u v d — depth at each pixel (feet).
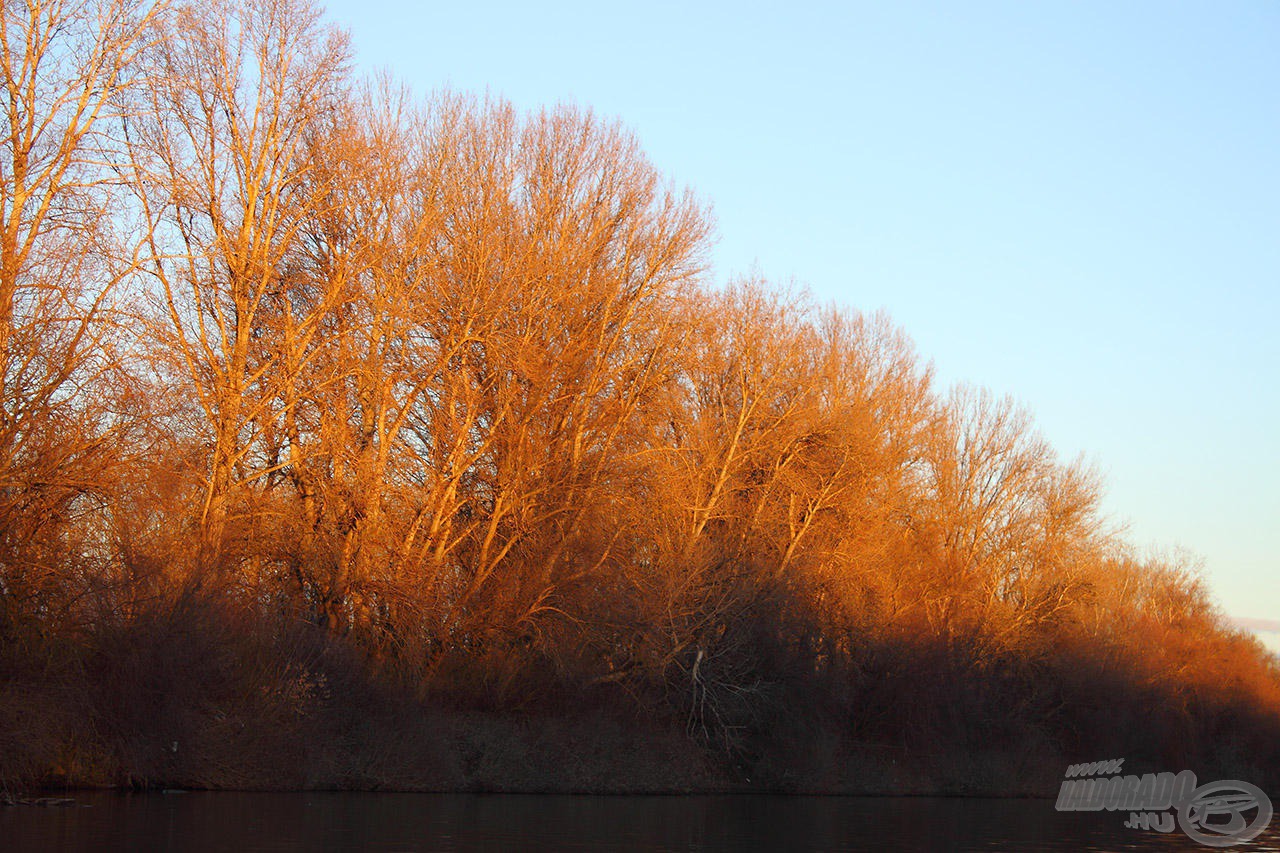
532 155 132.16
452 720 116.47
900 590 172.76
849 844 85.61
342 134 116.47
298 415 114.62
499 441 122.83
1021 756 173.78
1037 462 202.08
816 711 145.89
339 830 75.31
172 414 95.61
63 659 88.22
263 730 97.96
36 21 92.73
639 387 136.36
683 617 129.18
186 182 107.24
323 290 115.44
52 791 86.74
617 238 136.67
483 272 118.21
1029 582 197.47
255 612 103.30
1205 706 246.06
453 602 120.37
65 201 92.99
